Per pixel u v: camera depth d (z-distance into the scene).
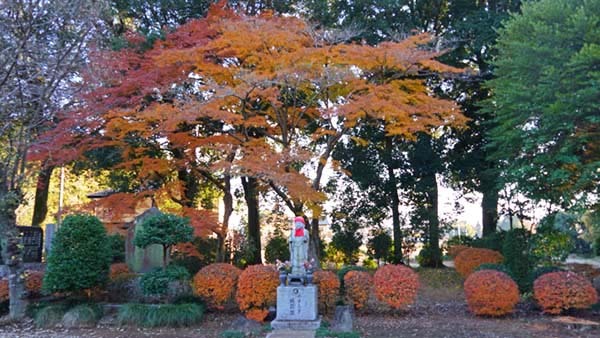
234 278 10.59
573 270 12.22
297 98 13.33
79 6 10.05
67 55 10.27
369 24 15.45
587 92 8.95
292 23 11.61
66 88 10.40
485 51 15.64
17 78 9.70
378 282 10.62
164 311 9.77
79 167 16.34
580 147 10.37
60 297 11.08
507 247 12.55
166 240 10.28
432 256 18.45
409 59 11.08
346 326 9.24
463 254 14.25
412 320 10.09
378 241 18.62
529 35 10.78
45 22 9.70
